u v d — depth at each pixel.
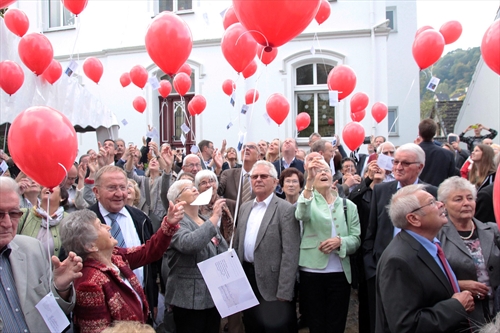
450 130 19.94
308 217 3.31
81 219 2.28
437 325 2.06
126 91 11.19
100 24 11.41
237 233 3.54
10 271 2.15
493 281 2.56
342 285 3.32
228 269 2.63
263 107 10.32
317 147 5.35
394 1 14.59
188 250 2.86
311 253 3.36
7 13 5.58
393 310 2.18
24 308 2.12
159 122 11.39
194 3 10.73
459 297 2.17
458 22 6.29
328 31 9.94
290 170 3.95
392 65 14.73
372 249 3.39
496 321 1.60
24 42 4.95
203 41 10.57
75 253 2.23
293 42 10.17
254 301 2.60
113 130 8.39
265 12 2.42
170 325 3.75
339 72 5.12
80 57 11.57
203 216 3.46
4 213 2.03
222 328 4.15
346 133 5.50
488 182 4.18
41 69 5.12
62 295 2.08
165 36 3.99
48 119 2.32
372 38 9.67
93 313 2.11
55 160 2.32
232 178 4.80
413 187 2.45
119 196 3.03
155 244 2.67
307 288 3.35
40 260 2.31
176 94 11.23
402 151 3.27
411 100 14.66
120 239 3.01
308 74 10.42
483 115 15.27
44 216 3.10
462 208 2.68
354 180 4.04
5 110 5.54
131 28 11.15
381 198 3.42
